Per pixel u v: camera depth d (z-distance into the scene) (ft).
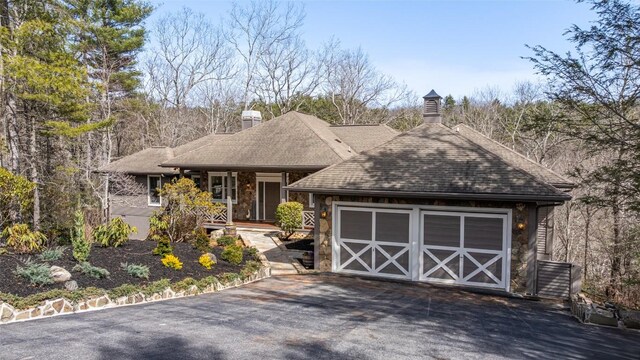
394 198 42.68
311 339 22.74
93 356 19.01
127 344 20.77
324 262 45.62
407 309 31.19
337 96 142.10
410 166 44.14
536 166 50.01
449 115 155.63
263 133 71.72
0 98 53.06
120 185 75.66
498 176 39.60
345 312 29.35
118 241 39.11
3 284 26.40
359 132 78.95
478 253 40.11
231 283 37.78
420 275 42.06
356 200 44.16
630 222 48.80
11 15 56.75
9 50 52.49
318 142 65.31
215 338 22.27
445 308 32.04
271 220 70.59
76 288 28.04
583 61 34.53
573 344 24.20
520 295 38.01
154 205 75.97
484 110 137.28
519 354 21.79
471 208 39.83
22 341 20.74
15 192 43.62
